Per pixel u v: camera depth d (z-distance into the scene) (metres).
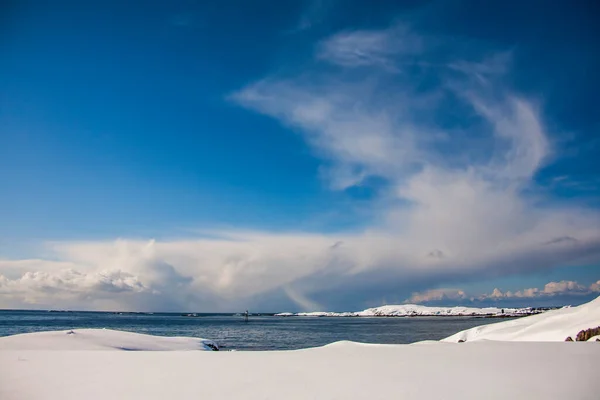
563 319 37.78
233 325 140.25
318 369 11.93
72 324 118.25
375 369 11.84
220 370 11.83
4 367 12.63
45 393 8.84
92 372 11.52
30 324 113.69
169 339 38.47
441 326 136.00
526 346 18.86
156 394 8.66
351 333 94.38
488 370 11.50
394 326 137.62
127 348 30.98
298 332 98.75
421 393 8.55
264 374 11.03
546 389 8.89
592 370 11.46
